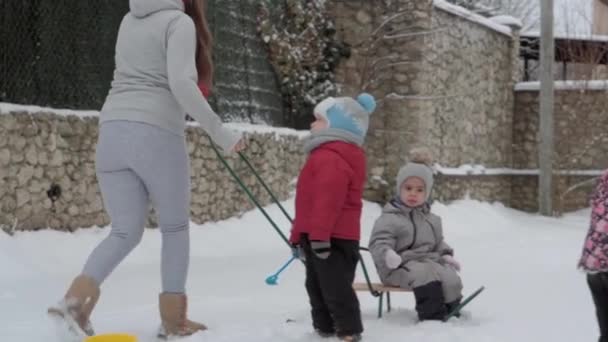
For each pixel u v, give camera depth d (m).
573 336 4.21
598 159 16.69
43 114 7.48
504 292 5.94
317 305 4.10
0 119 7.00
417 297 4.60
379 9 12.89
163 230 4.04
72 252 7.35
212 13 9.94
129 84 3.93
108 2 8.48
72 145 7.81
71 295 3.62
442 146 13.86
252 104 11.02
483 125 15.74
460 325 4.51
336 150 3.94
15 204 7.14
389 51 12.88
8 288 5.74
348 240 3.97
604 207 3.63
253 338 3.97
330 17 12.96
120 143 3.85
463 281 6.57
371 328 4.34
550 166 15.70
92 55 8.36
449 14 13.88
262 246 9.40
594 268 3.63
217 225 9.62
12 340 3.89
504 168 16.84
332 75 12.92
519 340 4.08
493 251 9.18
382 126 12.92
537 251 9.17
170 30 3.89
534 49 19.52
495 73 16.30
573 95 16.64
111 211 3.90
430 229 4.88
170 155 3.93
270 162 10.91
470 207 14.17
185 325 4.07
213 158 9.65
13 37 7.66
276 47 11.62
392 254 4.66
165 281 4.04
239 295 5.75
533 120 17.05
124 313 4.82
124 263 7.34
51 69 7.98
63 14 8.07
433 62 13.30
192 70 3.88
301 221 4.01
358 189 4.02
